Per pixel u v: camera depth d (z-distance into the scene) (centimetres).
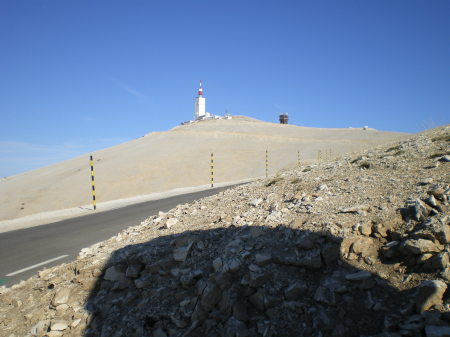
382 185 518
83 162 5000
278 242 414
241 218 518
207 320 359
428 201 405
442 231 343
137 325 384
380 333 282
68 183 3919
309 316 324
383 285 325
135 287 444
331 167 765
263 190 692
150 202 1489
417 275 322
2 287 536
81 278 476
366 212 423
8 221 1277
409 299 302
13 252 782
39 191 3778
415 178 514
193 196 1551
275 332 319
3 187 4203
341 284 337
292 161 3744
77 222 1122
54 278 507
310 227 417
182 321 368
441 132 884
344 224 405
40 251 772
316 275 364
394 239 371
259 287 365
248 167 3800
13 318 447
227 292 373
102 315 416
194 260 444
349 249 374
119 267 471
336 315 315
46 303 457
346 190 532
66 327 406
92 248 601
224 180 3425
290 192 609
